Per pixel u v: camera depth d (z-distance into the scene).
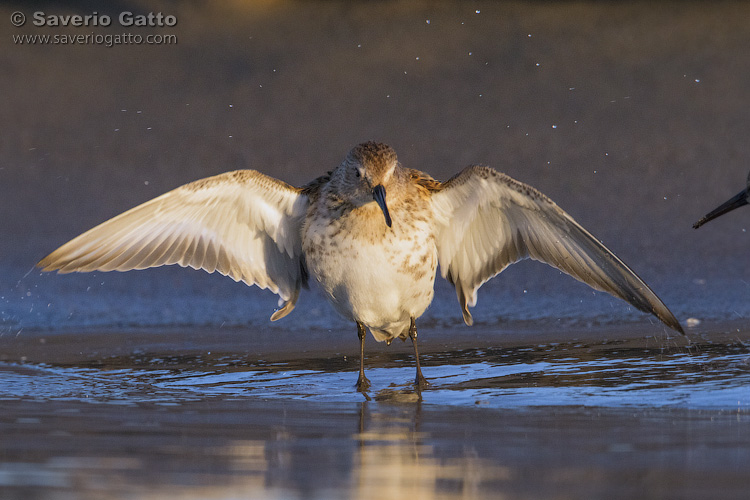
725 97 24.41
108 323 13.87
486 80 26.70
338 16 31.66
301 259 10.77
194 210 10.27
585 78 26.30
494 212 10.23
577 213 18.86
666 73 26.14
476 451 6.51
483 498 5.35
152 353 11.66
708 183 19.94
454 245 10.59
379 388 9.58
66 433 7.21
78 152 23.69
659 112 23.92
